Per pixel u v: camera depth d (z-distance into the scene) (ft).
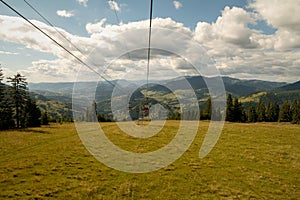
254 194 55.88
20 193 51.52
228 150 100.78
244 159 86.69
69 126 202.39
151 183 61.72
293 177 68.18
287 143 116.88
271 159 86.58
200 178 66.49
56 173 66.74
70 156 85.35
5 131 160.15
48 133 146.30
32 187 55.47
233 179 66.03
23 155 85.15
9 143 106.11
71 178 63.26
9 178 60.54
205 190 57.88
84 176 65.31
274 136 135.74
